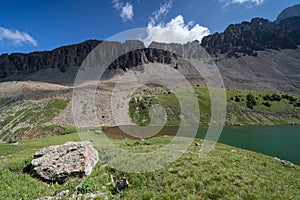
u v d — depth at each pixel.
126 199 10.20
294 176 16.05
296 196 11.34
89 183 11.23
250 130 98.50
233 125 114.81
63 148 14.64
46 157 13.90
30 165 13.90
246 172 14.07
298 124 122.75
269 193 11.21
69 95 131.38
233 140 69.62
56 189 11.55
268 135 83.06
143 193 10.57
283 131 95.44
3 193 10.66
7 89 189.00
